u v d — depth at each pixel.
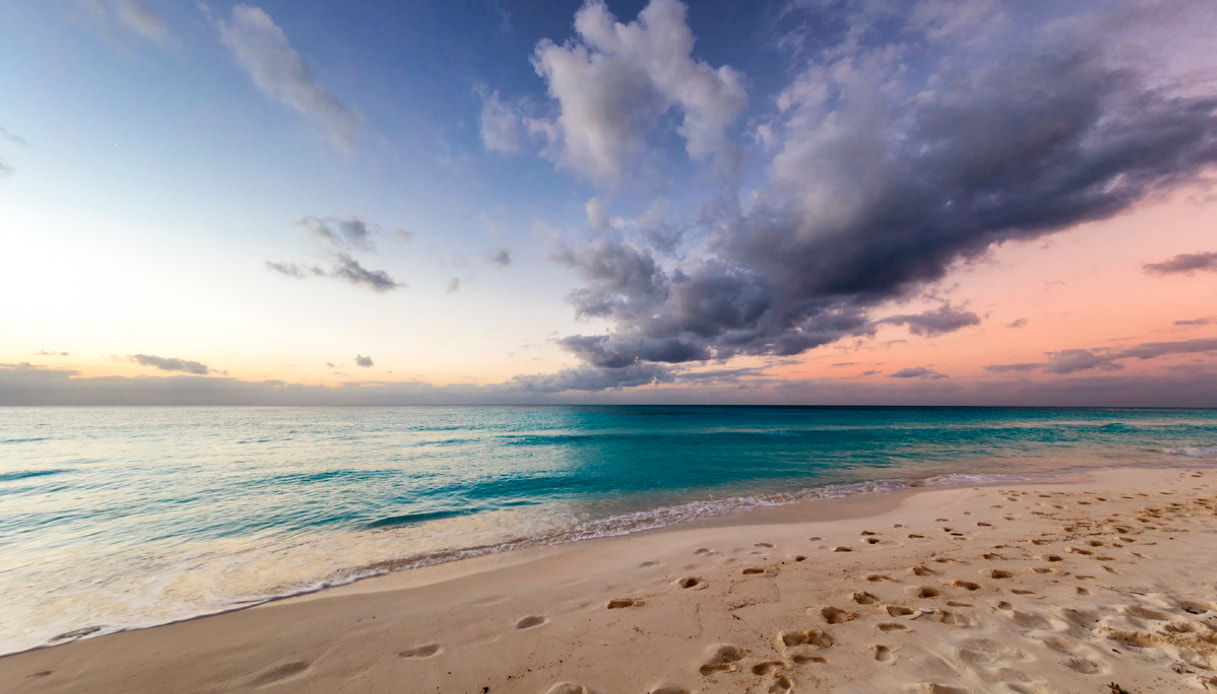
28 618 5.29
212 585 6.32
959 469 15.88
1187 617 3.60
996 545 6.27
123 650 4.43
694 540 7.56
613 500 11.76
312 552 7.78
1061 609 3.92
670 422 51.75
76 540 8.72
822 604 4.48
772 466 17.48
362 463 19.27
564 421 55.69
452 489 13.57
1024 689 2.82
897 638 3.62
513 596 5.32
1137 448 22.20
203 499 12.35
